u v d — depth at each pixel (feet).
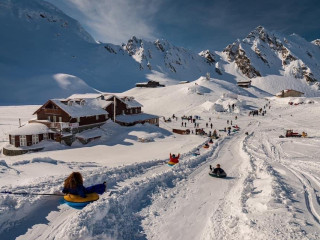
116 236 22.52
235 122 231.09
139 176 44.80
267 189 35.94
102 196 29.66
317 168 58.70
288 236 21.12
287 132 138.41
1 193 25.25
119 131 178.50
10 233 19.83
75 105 174.29
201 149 99.81
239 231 23.85
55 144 150.61
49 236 19.98
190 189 39.52
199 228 26.48
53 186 30.50
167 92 468.34
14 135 144.05
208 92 398.83
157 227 26.05
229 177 49.16
